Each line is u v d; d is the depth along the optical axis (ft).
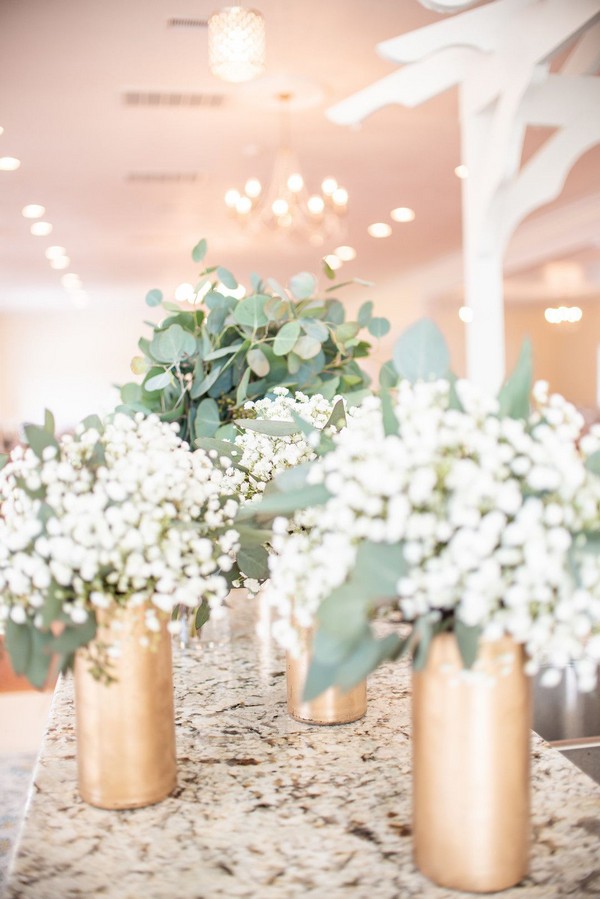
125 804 3.32
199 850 3.03
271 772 3.63
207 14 13.17
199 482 3.66
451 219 28.35
